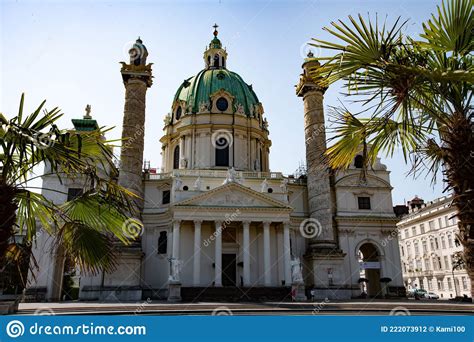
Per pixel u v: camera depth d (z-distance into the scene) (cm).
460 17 845
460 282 6381
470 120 873
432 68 898
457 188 862
